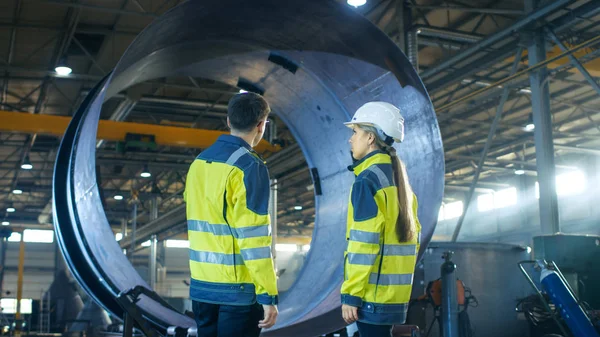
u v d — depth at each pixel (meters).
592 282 7.72
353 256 2.88
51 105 19.67
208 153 2.97
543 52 10.56
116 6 13.59
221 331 2.85
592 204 26.61
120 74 5.36
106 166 26.94
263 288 2.76
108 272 4.74
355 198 2.92
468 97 11.34
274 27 5.74
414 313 7.34
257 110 3.00
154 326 4.85
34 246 40.69
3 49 15.49
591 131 23.22
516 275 8.34
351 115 6.27
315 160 7.43
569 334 7.36
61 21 14.22
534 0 10.48
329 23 5.29
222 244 2.86
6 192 31.86
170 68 6.34
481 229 33.41
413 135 5.02
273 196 18.56
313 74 6.31
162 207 35.88
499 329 8.06
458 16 13.41
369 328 2.95
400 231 2.98
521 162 25.83
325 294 5.07
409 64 4.89
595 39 9.27
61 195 5.21
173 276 42.16
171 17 4.96
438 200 4.63
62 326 21.11
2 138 22.84
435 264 8.01
